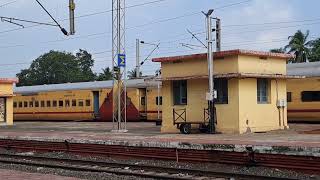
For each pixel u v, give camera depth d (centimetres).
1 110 4478
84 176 1574
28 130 3475
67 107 4875
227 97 2595
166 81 2859
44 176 1473
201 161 1770
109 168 1744
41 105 5150
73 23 2633
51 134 2889
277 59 2783
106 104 4509
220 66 2611
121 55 3069
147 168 1684
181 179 1410
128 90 4338
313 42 6538
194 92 2731
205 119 2670
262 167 1595
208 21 2553
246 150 1642
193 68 2722
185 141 2023
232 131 2555
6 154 2339
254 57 2634
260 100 2680
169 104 2842
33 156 2211
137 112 4266
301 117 3209
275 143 1838
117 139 2277
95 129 3356
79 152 2264
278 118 2758
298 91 3222
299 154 1502
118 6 3059
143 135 2592
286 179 1323
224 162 1697
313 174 1455
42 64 10788
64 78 10550
